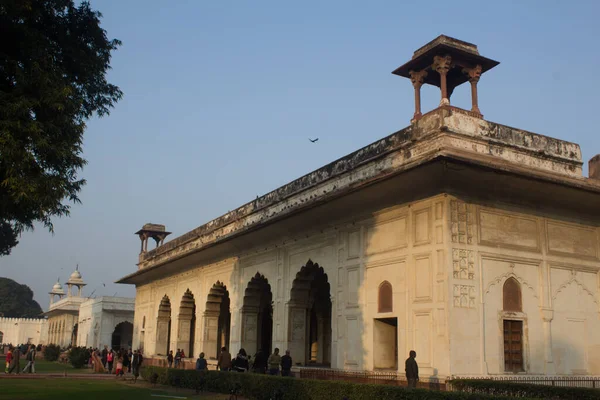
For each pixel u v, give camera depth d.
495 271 9.03
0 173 6.77
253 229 12.96
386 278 9.73
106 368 21.09
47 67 7.06
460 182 8.73
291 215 11.44
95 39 7.89
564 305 9.77
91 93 8.08
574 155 10.31
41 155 6.84
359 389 7.74
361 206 10.37
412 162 8.38
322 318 14.09
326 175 11.92
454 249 8.63
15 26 6.84
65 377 17.14
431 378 8.40
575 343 9.73
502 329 8.88
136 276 22.47
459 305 8.48
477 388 7.64
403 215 9.55
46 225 7.38
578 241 10.33
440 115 8.89
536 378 8.91
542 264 9.63
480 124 9.18
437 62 9.46
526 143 9.66
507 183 8.88
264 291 14.93
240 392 10.59
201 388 11.96
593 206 10.17
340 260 10.98
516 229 9.48
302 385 8.81
